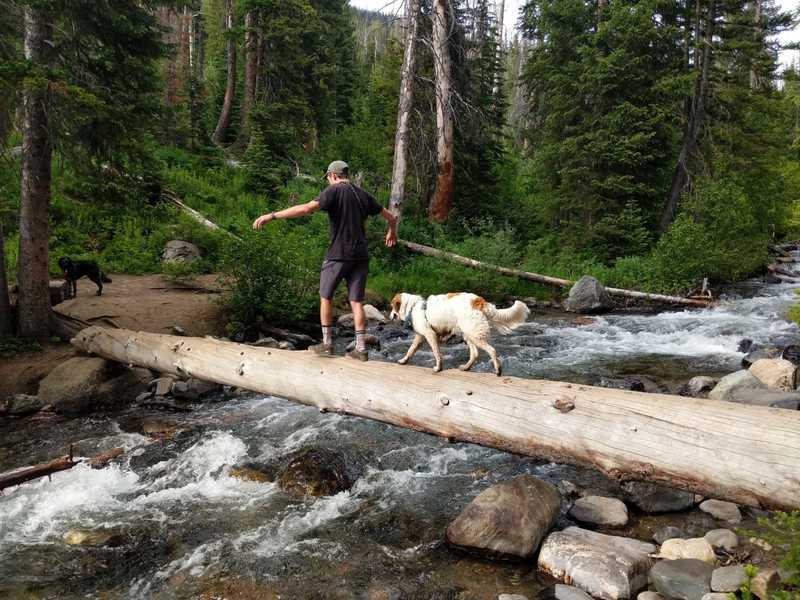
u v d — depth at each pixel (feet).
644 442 11.58
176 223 56.75
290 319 38.52
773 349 32.19
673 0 67.87
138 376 28.78
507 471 18.99
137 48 34.12
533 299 55.11
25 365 28.37
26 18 28.45
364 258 17.24
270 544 14.83
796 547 9.59
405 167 60.85
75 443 21.98
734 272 61.36
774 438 10.12
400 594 12.64
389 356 34.78
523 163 97.91
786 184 82.79
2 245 30.27
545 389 13.65
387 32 61.57
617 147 62.69
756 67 74.28
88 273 39.65
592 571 12.52
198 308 38.50
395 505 16.85
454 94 65.00
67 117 27.76
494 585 12.91
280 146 84.53
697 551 13.07
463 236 66.80
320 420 24.16
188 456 20.51
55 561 14.15
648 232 63.67
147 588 13.03
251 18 90.74
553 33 70.03
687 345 37.55
